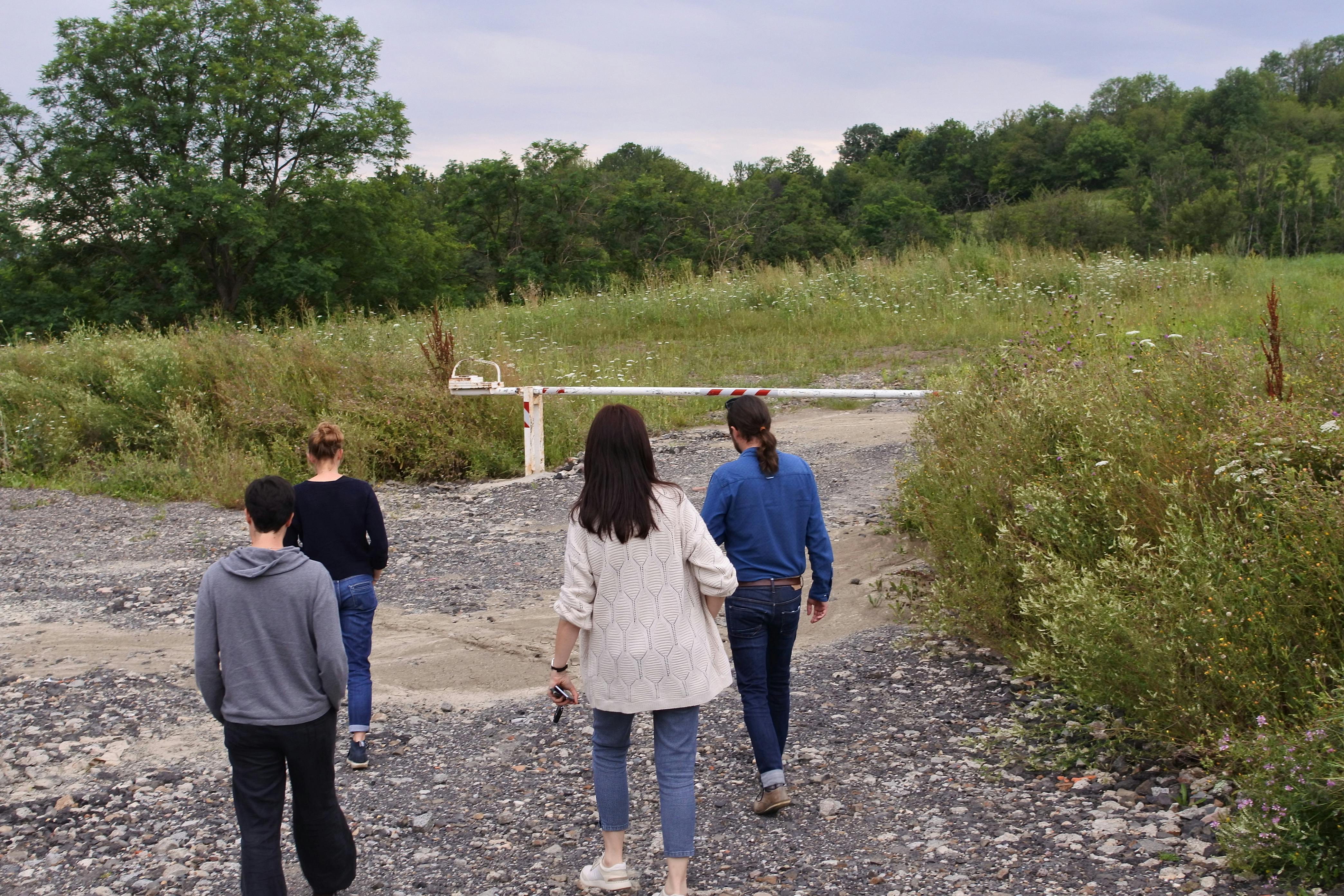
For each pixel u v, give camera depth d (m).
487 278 52.97
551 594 7.31
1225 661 3.82
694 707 3.44
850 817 3.97
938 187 108.19
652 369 16.05
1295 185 64.56
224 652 3.25
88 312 34.09
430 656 6.23
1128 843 3.53
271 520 3.35
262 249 35.44
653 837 3.96
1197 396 5.71
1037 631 5.08
